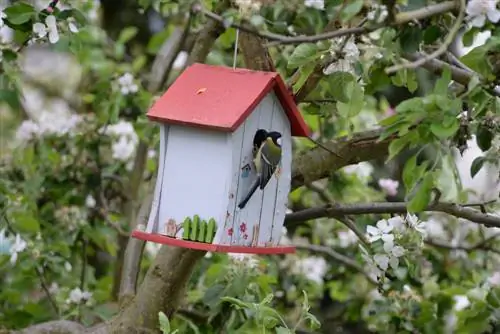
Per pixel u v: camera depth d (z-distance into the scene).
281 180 5.29
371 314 6.75
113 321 6.06
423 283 7.03
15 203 7.02
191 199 5.05
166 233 5.11
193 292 6.77
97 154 7.60
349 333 9.70
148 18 11.95
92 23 8.09
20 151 7.68
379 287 6.30
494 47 4.42
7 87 5.76
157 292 5.89
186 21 7.31
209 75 5.14
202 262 7.21
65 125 7.59
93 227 7.57
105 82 7.49
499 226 5.36
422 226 5.57
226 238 4.96
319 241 8.65
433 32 4.75
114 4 11.95
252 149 5.04
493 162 5.14
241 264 6.14
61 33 5.54
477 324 6.32
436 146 4.26
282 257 8.33
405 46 4.73
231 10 5.15
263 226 5.25
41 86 13.17
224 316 6.04
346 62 4.88
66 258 7.14
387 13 4.42
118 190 8.25
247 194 5.01
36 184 7.34
